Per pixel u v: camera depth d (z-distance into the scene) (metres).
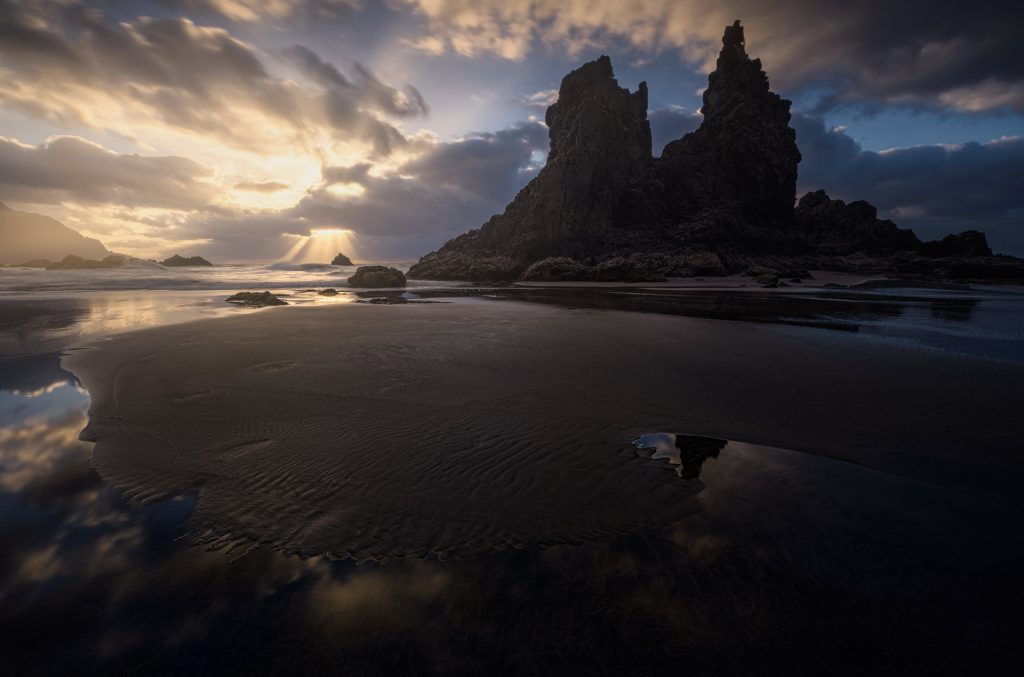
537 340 12.41
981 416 6.58
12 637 2.54
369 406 6.77
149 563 3.21
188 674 2.34
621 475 4.68
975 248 62.22
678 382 8.28
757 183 65.62
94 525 3.70
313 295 31.11
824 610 2.81
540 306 22.62
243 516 3.87
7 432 5.76
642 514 3.94
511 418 6.33
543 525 3.76
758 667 2.41
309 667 2.39
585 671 2.39
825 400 7.30
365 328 14.39
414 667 2.40
